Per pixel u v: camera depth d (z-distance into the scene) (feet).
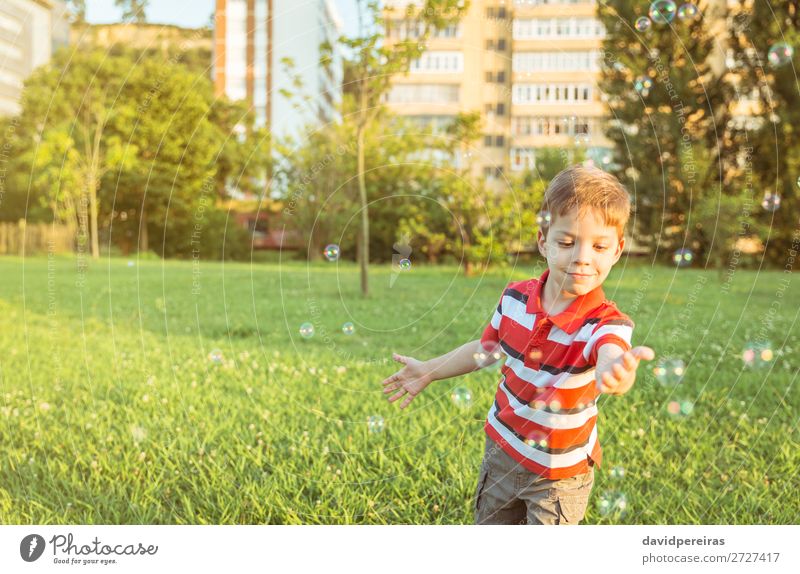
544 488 5.78
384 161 36.78
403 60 21.79
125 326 17.56
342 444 9.31
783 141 34.06
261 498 7.94
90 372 12.59
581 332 5.58
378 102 24.67
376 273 31.58
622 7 31.91
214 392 11.31
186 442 9.14
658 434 9.50
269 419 10.02
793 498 7.97
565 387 5.67
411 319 18.37
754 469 8.39
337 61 23.22
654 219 34.60
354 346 15.28
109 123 42.50
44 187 41.70
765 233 34.01
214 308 20.33
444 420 10.11
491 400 10.97
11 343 15.21
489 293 23.34
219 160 45.88
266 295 23.18
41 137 39.06
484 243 28.99
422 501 7.96
